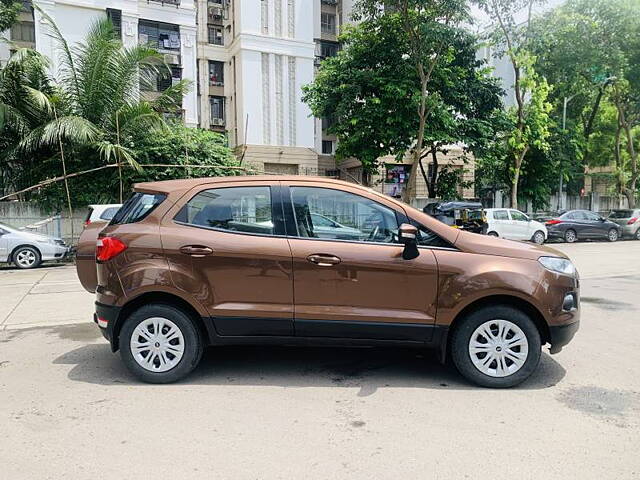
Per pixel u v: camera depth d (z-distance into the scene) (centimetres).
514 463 290
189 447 308
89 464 288
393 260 405
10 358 496
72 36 2373
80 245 575
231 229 417
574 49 2306
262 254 407
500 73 3303
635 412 363
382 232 418
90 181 1670
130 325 414
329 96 1955
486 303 413
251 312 407
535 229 1967
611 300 782
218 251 407
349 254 406
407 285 405
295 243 411
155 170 1709
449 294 403
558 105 2905
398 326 405
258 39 2970
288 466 286
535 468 285
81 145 1551
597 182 3616
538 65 2455
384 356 497
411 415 356
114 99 1616
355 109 1920
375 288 406
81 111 1595
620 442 316
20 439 320
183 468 284
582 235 2156
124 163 1555
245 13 2947
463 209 1645
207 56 3325
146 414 357
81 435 325
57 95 1581
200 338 423
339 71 1941
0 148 1599
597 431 332
